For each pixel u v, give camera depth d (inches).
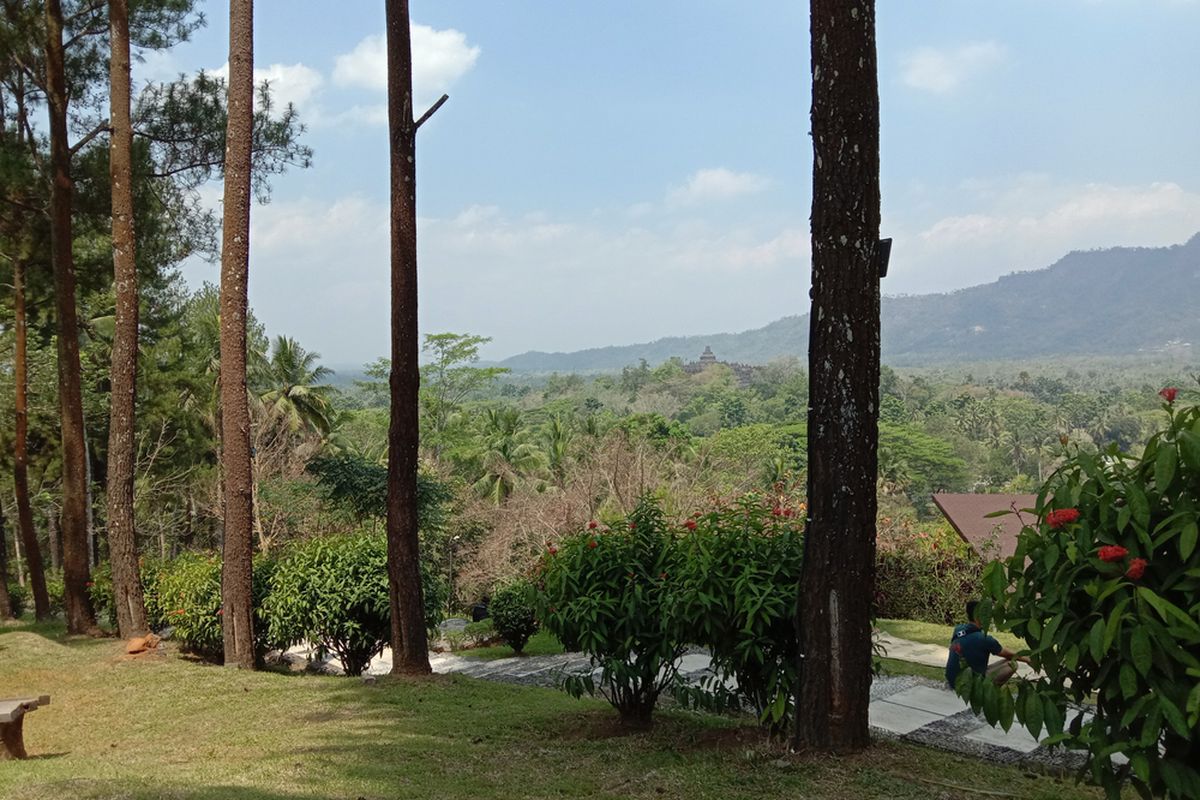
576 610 236.4
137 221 542.0
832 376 176.7
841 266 175.9
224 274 379.6
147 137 536.7
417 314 344.5
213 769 193.0
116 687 327.0
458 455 1603.1
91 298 845.8
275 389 1268.5
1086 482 123.9
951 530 528.1
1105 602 116.3
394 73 340.5
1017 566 130.3
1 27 493.4
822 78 177.5
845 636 178.2
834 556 177.6
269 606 389.7
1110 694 116.6
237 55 381.1
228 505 379.9
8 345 789.2
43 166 515.5
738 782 165.9
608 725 251.3
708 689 269.6
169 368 956.6
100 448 962.1
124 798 156.7
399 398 342.3
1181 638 108.7
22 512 621.0
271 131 514.0
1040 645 119.6
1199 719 106.7
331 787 171.9
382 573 380.5
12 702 223.0
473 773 187.2
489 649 526.0
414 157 344.8
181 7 536.7
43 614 617.3
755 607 197.2
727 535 217.9
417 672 341.7
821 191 177.8
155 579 519.5
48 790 163.8
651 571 241.4
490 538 861.2
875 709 285.1
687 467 781.3
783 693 199.3
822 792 157.9
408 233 341.1
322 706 281.9
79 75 536.7
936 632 429.4
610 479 749.9
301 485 824.9
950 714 278.8
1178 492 114.8
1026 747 241.6
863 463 177.0
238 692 309.7
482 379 1841.8
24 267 603.8
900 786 161.2
